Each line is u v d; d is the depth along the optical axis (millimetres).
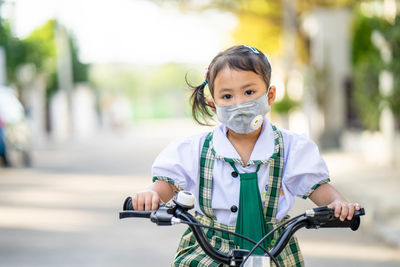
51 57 40656
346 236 9914
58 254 8766
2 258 8523
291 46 28969
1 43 28984
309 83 27359
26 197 14055
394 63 12883
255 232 3455
